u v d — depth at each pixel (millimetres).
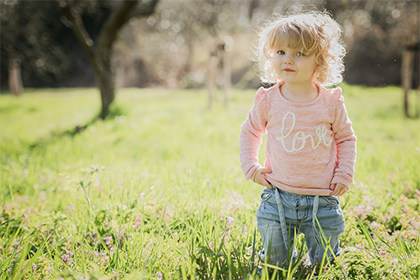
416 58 25062
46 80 29562
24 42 15805
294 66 2484
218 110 13750
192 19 18500
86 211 3578
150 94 23375
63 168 5207
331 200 2531
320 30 2518
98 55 12156
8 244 2898
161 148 7414
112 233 3195
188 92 24516
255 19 20656
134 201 3689
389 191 4133
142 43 27297
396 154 5891
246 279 2299
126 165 5805
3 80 31844
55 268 2586
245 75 27766
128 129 10000
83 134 9727
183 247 2898
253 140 2719
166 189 4234
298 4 20484
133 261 2703
